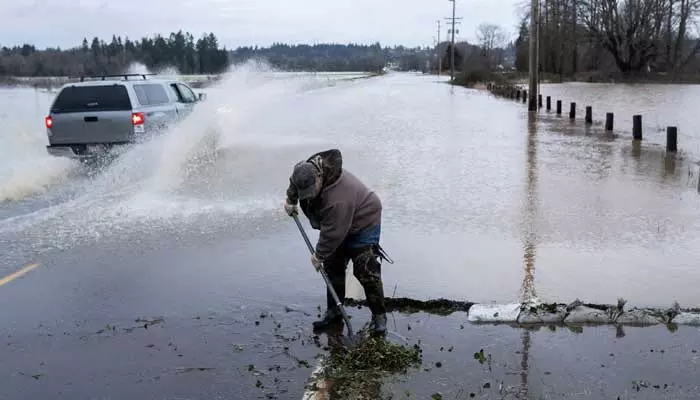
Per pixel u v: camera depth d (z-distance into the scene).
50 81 50.06
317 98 41.53
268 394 3.96
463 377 4.12
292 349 4.57
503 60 154.12
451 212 8.70
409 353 4.38
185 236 7.62
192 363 4.39
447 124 22.50
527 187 10.48
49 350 4.62
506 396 3.89
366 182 10.94
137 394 4.00
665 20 75.69
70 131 12.52
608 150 15.41
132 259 6.75
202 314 5.22
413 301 5.31
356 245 4.74
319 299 5.51
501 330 4.84
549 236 7.46
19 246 7.26
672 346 4.55
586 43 80.50
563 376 4.12
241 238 7.52
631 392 3.92
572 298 5.46
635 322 4.93
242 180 11.21
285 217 8.52
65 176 11.92
